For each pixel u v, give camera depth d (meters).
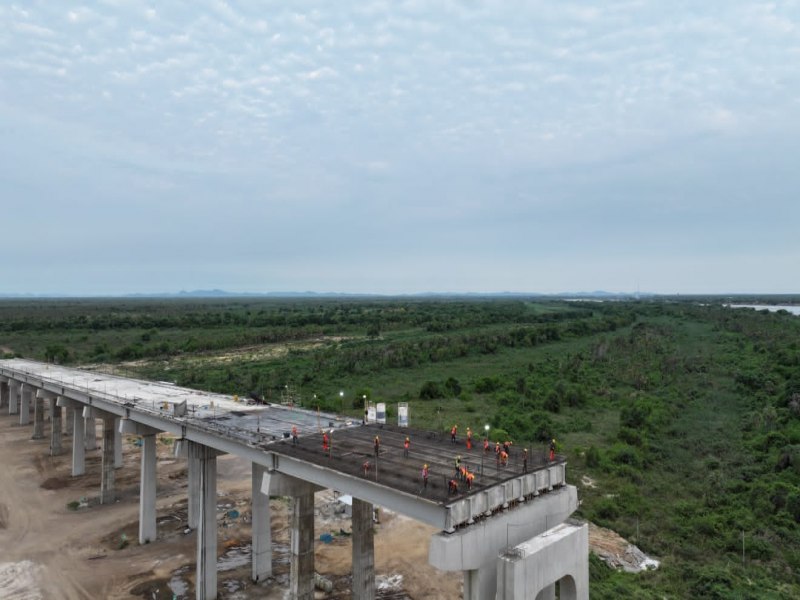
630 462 59.41
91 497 57.00
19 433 84.44
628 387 95.38
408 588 38.31
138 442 77.75
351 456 30.97
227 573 41.53
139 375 101.44
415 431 37.72
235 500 55.59
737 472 56.56
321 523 49.09
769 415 70.69
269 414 44.66
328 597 37.44
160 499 56.62
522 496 26.36
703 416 76.75
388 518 49.78
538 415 76.31
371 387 93.94
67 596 38.25
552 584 24.98
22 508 54.38
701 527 44.84
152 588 39.31
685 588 35.81
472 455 30.88
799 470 53.78
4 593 38.56
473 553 23.11
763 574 38.34
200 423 40.31
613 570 38.66
